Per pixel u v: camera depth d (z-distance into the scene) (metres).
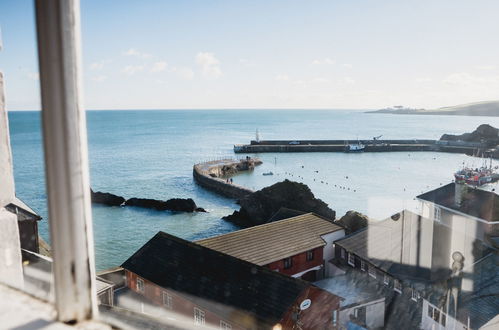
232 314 5.77
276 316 5.47
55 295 0.83
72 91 0.74
